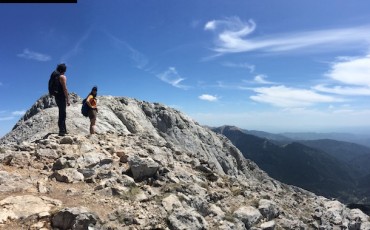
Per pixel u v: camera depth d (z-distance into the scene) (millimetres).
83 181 16078
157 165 18094
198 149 43594
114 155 20375
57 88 21547
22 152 17875
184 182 18938
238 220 17422
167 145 27406
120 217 13203
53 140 20500
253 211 18875
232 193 21094
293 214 22938
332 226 24141
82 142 20844
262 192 24281
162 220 14016
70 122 28875
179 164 23062
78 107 33188
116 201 14391
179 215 14391
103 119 33219
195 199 16719
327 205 29156
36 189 14320
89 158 18312
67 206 13125
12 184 14188
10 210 12047
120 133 28062
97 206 13688
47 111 31312
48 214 12188
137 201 14867
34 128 28781
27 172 16094
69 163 17266
